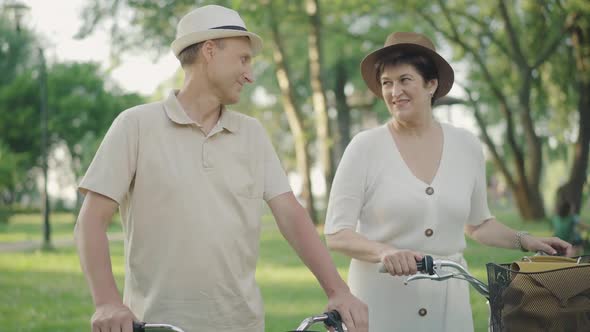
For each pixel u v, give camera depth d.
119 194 2.69
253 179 2.84
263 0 21.28
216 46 2.78
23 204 56.56
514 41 21.42
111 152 2.70
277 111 34.38
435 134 3.53
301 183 26.12
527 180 22.73
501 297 2.55
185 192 2.71
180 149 2.75
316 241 2.83
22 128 43.44
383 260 2.82
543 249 3.33
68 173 48.25
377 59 3.54
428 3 21.66
